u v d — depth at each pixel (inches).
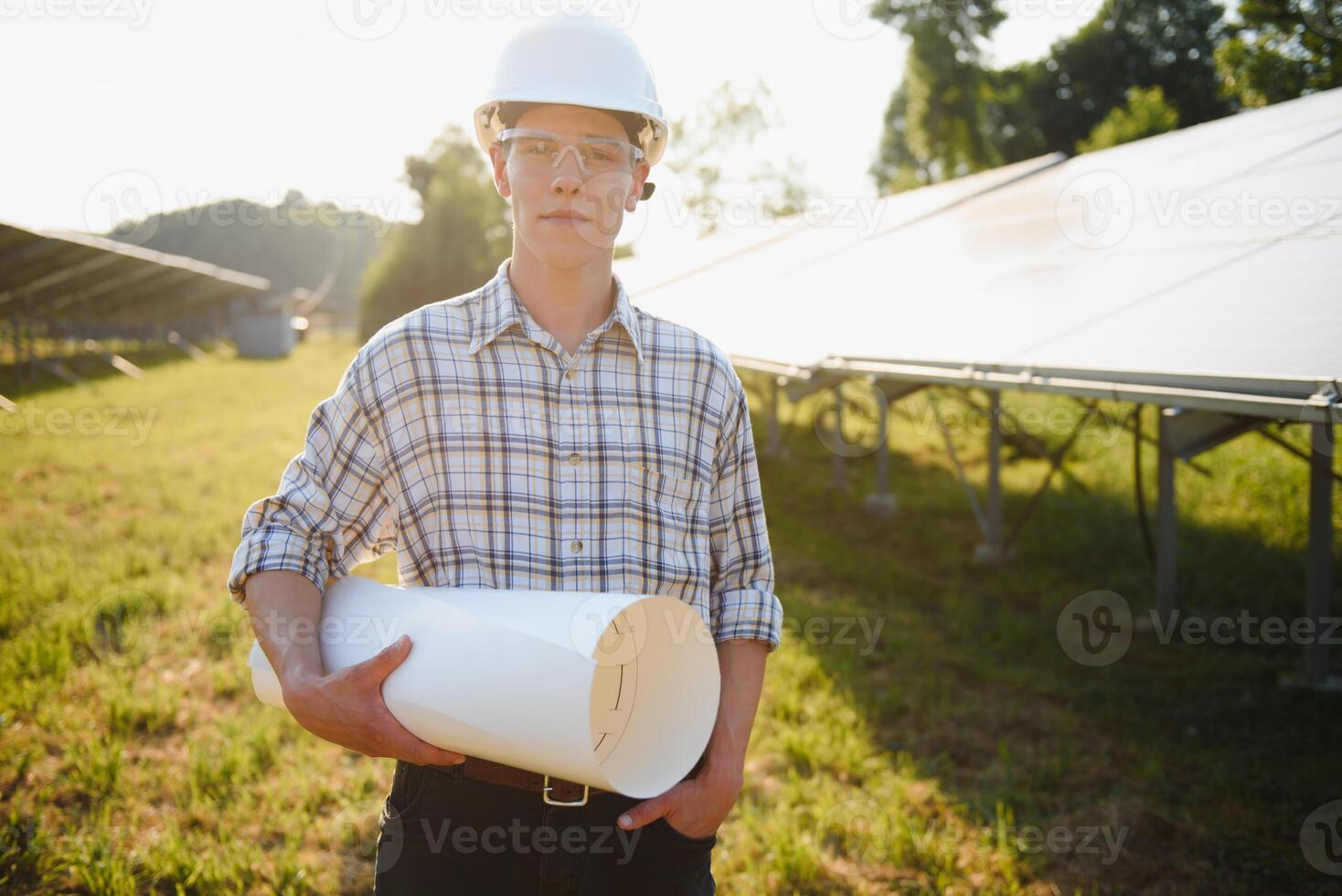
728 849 127.9
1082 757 157.4
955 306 264.5
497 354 55.1
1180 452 216.1
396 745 50.0
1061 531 321.1
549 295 56.6
